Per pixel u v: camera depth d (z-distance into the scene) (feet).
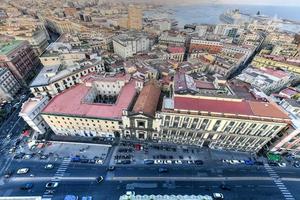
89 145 319.47
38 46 579.48
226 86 327.47
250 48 598.75
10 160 294.05
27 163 289.94
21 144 319.47
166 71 448.65
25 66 500.74
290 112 288.51
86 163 290.56
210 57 547.90
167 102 286.05
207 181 271.08
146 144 321.93
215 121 266.77
